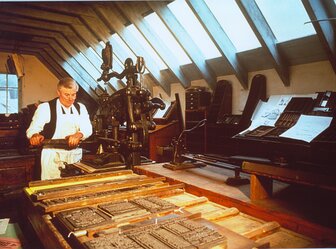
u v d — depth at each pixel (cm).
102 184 181
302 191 179
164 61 650
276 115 363
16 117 653
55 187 180
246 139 298
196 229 114
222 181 207
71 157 314
